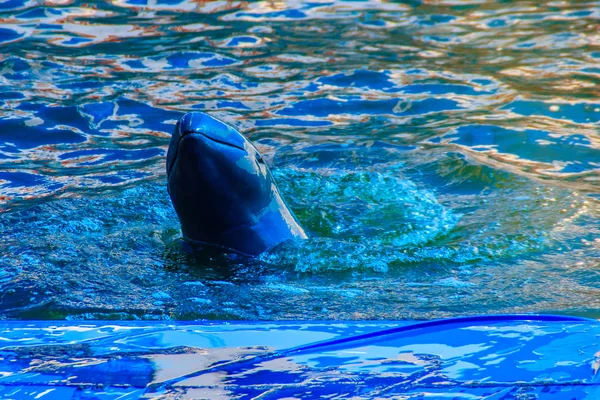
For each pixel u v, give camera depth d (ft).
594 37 71.72
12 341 16.67
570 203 37.86
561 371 14.32
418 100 57.06
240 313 26.17
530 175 42.68
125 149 48.01
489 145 47.98
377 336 16.44
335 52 68.69
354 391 13.75
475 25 77.10
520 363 14.73
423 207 38.22
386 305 26.73
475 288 28.35
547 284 28.58
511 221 35.73
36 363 15.24
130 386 14.11
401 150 47.50
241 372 14.69
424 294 27.78
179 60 65.92
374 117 54.03
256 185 32.01
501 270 30.19
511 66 64.34
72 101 55.72
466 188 41.01
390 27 76.69
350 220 36.50
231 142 31.12
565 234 33.96
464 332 16.43
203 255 32.14
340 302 27.14
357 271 30.27
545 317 17.30
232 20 78.43
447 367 14.71
